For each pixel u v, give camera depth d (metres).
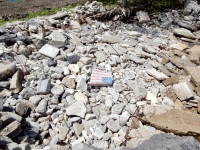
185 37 2.59
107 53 2.11
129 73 1.93
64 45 2.11
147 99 1.70
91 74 1.83
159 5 3.11
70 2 3.46
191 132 1.45
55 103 1.59
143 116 1.56
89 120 1.50
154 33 2.63
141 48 2.28
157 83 1.88
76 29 2.51
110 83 1.77
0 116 1.27
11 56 1.89
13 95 1.57
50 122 1.48
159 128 1.50
